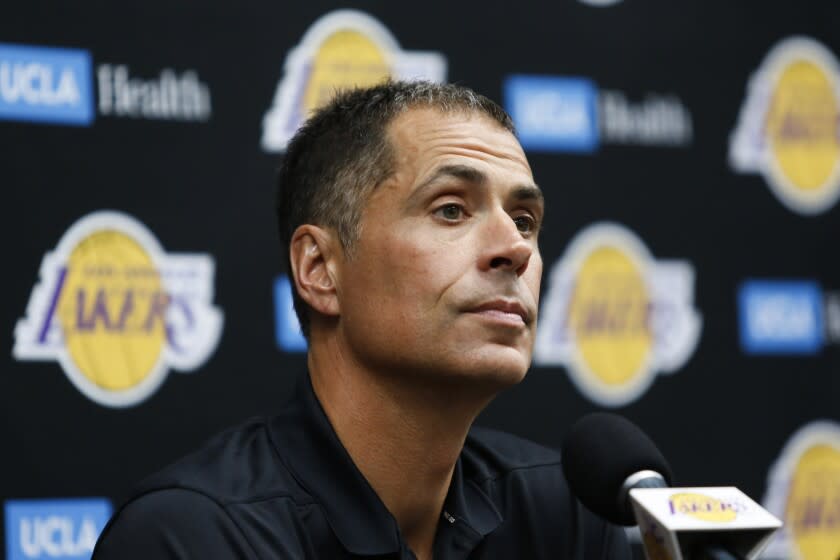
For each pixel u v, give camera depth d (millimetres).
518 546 6695
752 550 4582
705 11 10227
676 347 9914
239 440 6254
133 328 8688
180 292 8812
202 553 5641
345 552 5961
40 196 8547
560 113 9781
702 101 10156
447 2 9586
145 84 8836
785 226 10258
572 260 9711
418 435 6043
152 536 5676
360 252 5957
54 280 8547
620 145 9922
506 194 5910
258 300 8977
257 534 5766
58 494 8461
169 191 8836
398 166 5938
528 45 9758
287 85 9156
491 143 6012
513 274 5758
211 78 8977
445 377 5754
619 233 9852
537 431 9516
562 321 9641
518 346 5766
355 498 6016
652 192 9953
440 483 6211
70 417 8523
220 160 8961
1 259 8438
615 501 5152
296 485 6039
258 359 8945
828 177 10406
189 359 8805
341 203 6074
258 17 9117
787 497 10023
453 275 5715
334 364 6203
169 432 8719
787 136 10336
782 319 10180
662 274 9930
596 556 6926
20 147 8531
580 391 9656
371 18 9391
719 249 10078
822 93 10453
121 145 8758
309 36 9234
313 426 6156
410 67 9469
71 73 8680
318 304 6180
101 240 8672
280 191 6664
